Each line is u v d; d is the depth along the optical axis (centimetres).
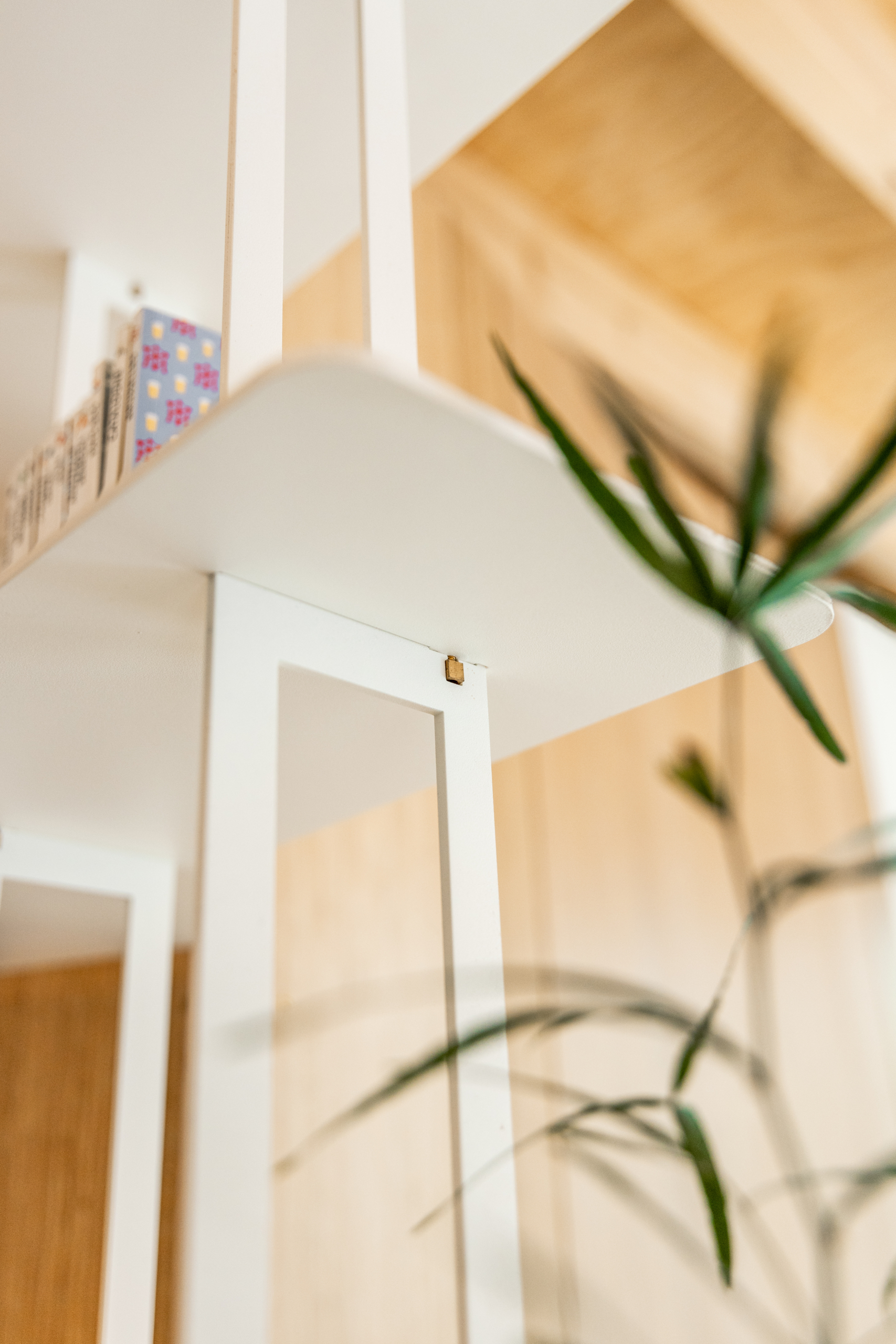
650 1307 300
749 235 296
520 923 326
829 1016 319
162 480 71
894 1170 69
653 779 361
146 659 96
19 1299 206
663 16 241
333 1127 60
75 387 145
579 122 282
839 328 306
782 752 346
